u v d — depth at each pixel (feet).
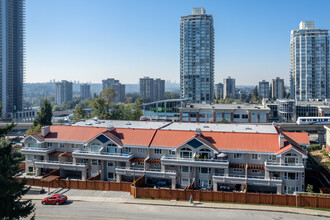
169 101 554.87
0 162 106.32
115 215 168.76
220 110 497.46
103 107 478.59
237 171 219.20
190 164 217.56
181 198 193.57
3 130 119.24
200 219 162.91
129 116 481.46
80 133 262.88
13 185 111.04
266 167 206.18
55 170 243.60
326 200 175.73
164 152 234.17
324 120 461.37
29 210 113.50
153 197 197.26
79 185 218.18
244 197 186.29
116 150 240.53
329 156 306.35
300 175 203.00
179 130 252.21
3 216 105.60
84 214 170.30
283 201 181.27
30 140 260.83
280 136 214.28
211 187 217.97
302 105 557.33
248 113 488.85
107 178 242.58
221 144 227.20
